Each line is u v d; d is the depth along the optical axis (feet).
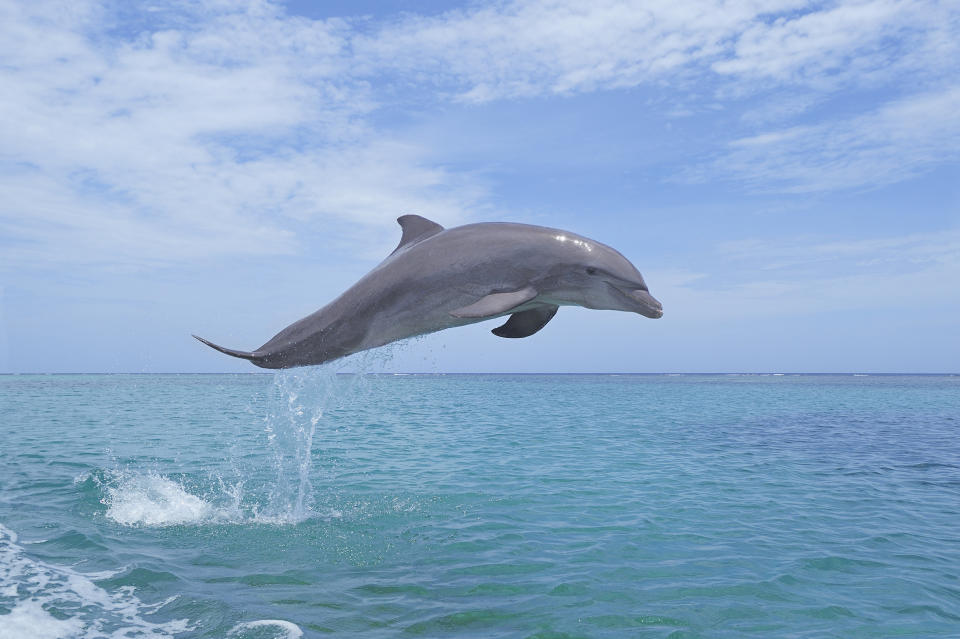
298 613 18.84
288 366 21.49
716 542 27.02
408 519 30.30
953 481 41.70
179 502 32.78
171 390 172.35
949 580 22.72
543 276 19.86
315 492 36.04
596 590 21.29
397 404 119.96
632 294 20.15
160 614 18.51
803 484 40.06
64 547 24.73
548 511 32.09
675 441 61.77
